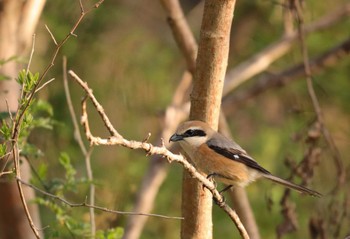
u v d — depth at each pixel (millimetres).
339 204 11906
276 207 13898
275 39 16203
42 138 12688
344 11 15023
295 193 13531
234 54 16453
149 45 15477
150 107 15328
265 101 16328
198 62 7457
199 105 7582
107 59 15055
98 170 13617
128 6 15961
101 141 5645
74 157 13172
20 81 6660
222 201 6988
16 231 9852
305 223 13547
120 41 15242
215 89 7512
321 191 13227
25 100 6633
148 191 12773
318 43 15703
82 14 6891
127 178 13953
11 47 9789
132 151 14539
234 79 14023
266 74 16469
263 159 14438
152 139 15242
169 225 14414
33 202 8711
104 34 15031
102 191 12594
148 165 13461
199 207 7586
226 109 15195
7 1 9719
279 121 15922
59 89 13695
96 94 14703
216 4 7199
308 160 10914
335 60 14656
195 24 16781
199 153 9039
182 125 9031
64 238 10320
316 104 11195
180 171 14750
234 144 9180
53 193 8891
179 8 10539
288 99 16203
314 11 15797
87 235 8781
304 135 11555
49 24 13461
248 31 16359
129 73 15242
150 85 15383
